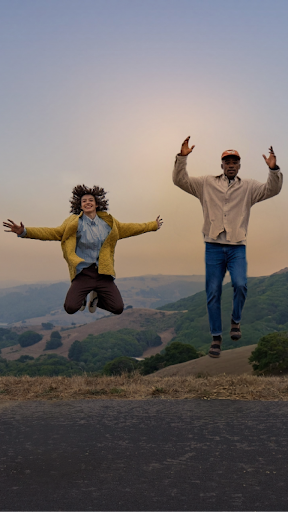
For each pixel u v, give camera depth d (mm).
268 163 5000
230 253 5285
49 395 6531
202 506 2639
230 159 5262
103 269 5199
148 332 193375
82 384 7457
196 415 4945
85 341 175250
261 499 2732
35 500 2758
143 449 3730
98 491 2883
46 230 5121
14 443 3957
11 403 5859
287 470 3207
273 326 144000
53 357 162750
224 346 122062
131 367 71812
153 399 6062
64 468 3309
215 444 3834
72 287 5219
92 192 5375
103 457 3539
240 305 5215
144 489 2904
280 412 5051
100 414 5074
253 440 3932
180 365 66188
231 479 3055
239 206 5242
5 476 3172
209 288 5430
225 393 6504
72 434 4227
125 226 5477
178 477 3102
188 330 164125
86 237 5230
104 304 5395
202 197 5449
